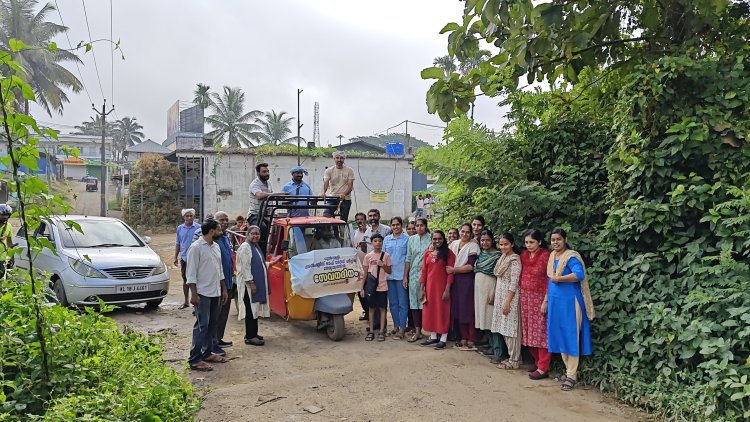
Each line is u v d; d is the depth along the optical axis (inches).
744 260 217.3
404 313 317.1
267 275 307.3
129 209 1071.6
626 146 249.6
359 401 215.8
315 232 328.2
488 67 268.4
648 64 252.8
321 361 270.8
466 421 197.2
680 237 236.7
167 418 158.9
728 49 267.4
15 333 178.2
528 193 285.4
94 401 154.9
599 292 244.2
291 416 200.4
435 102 263.3
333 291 305.7
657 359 216.4
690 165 241.0
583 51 274.1
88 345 194.5
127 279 357.7
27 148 153.3
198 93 2117.4
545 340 242.7
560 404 213.6
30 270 169.3
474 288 287.0
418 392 225.9
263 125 2042.3
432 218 418.0
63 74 1316.4
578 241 267.1
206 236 256.8
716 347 190.5
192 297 250.8
